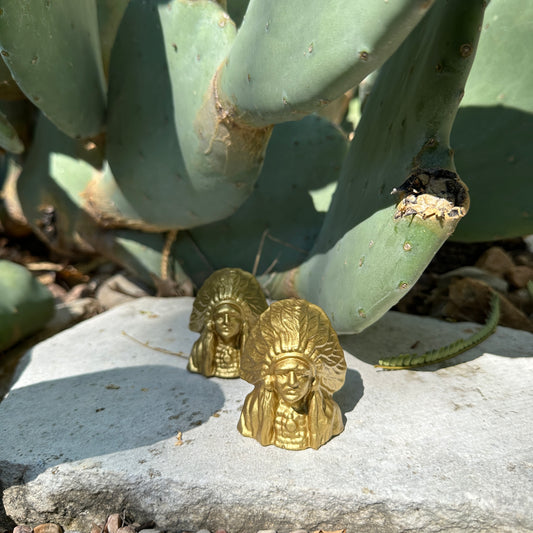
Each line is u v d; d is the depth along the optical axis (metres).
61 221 0.44
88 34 0.33
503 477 0.23
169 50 0.32
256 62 0.25
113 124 0.36
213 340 0.31
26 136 0.45
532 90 0.34
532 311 0.40
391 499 0.23
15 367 0.34
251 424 0.26
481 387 0.30
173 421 0.27
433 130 0.24
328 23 0.21
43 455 0.25
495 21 0.34
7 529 0.26
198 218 0.37
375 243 0.26
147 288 0.45
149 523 0.24
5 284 0.37
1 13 0.27
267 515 0.23
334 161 0.40
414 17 0.18
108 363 0.33
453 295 0.39
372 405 0.28
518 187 0.35
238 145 0.31
